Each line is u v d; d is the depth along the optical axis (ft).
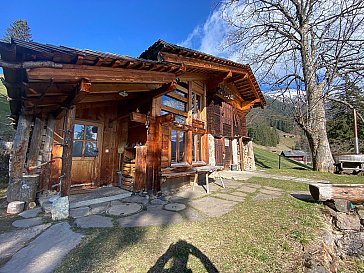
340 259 10.71
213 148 28.09
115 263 6.96
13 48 7.08
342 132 60.18
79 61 8.98
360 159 28.73
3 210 12.60
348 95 28.32
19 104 13.46
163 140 18.06
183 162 20.71
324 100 29.30
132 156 20.33
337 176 26.35
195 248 8.00
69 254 7.48
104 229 9.77
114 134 20.59
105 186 19.33
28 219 11.02
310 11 28.35
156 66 12.73
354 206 13.30
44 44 8.18
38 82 8.84
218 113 31.55
